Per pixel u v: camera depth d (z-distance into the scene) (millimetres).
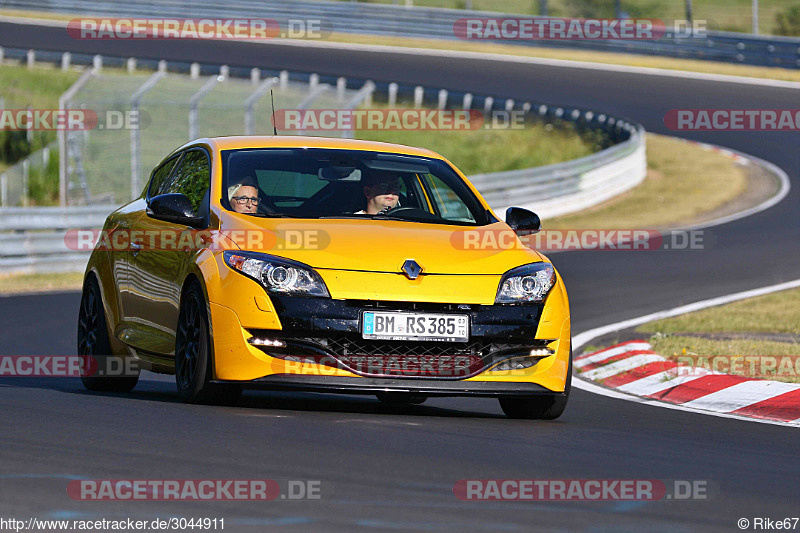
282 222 24078
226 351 22594
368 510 14680
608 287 55594
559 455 19453
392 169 26844
